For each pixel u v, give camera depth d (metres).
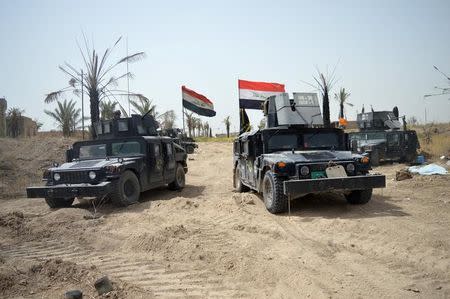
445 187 10.48
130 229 7.36
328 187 7.60
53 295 4.25
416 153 19.05
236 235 6.56
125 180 9.77
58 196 9.38
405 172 12.30
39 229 7.53
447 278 4.47
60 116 28.58
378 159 17.95
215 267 5.19
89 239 6.85
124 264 5.49
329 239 6.14
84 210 8.99
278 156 8.38
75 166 9.93
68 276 4.74
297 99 9.48
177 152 12.98
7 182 14.16
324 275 4.66
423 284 4.32
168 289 4.52
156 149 11.43
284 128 9.20
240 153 10.98
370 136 18.89
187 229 6.93
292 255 5.42
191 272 5.05
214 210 8.70
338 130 9.53
